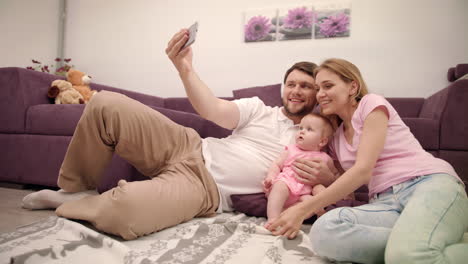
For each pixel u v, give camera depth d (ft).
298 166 4.19
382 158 3.24
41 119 6.70
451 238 2.31
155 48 12.07
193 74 4.09
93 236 2.97
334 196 2.97
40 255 2.58
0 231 3.42
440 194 2.56
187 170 4.11
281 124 5.02
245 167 4.40
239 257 2.76
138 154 4.13
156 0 12.10
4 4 11.56
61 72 11.66
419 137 6.35
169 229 3.55
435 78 8.96
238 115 4.73
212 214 4.23
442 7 8.94
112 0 12.66
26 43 12.22
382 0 9.40
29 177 6.70
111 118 3.78
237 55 10.91
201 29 11.38
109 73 12.66
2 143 7.06
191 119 6.39
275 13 10.43
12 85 7.13
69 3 13.19
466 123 6.10
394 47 9.29
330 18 9.83
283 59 10.34
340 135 3.96
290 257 2.84
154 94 12.01
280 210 3.93
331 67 3.66
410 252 2.17
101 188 5.35
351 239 2.57
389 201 2.98
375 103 3.20
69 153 3.87
